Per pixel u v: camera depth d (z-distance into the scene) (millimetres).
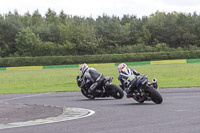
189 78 80688
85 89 44750
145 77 34594
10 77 110875
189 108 29875
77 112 29938
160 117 25094
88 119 25516
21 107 34875
